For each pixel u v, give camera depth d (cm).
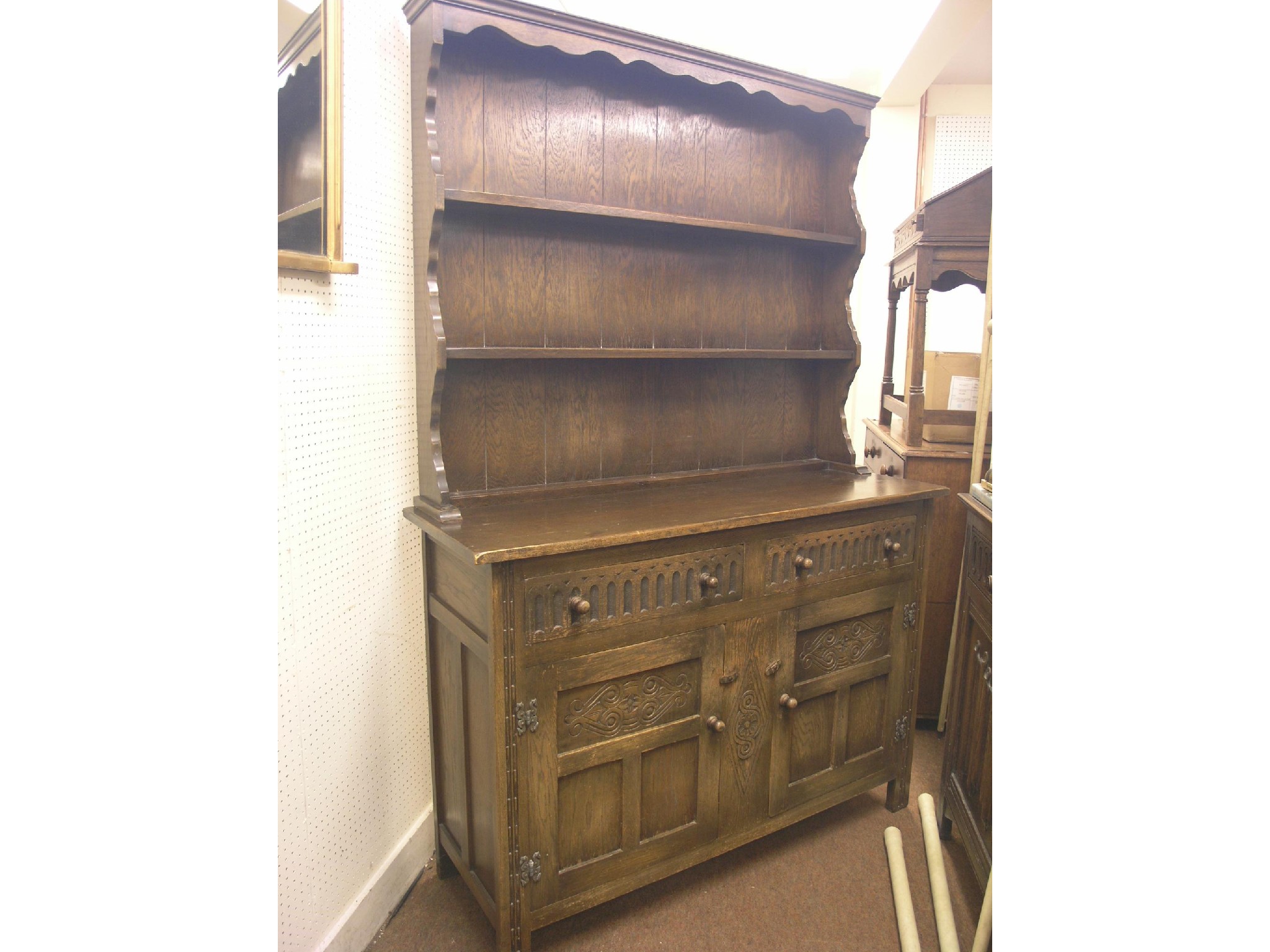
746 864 211
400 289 180
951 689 275
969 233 260
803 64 343
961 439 280
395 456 184
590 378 215
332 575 163
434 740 197
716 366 239
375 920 181
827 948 180
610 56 186
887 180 364
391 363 179
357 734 174
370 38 166
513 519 180
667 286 225
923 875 206
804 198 248
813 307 255
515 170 195
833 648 213
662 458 232
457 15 164
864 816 235
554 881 171
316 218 153
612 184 211
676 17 304
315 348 155
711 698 189
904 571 225
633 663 175
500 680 157
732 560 188
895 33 313
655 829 186
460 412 196
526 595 159
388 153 173
